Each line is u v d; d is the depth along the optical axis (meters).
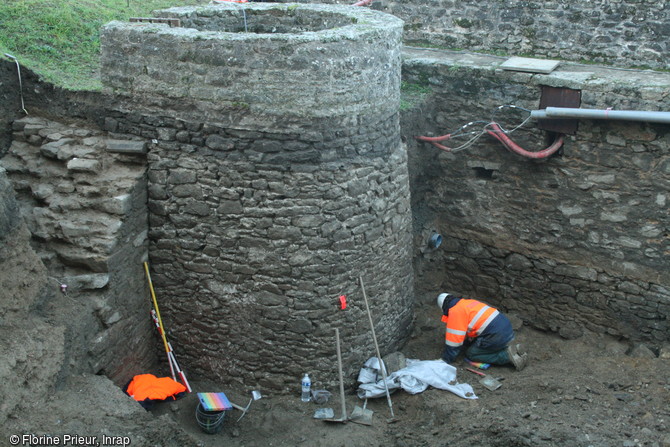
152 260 6.54
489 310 7.09
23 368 4.98
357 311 6.52
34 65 6.94
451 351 7.09
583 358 7.51
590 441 5.62
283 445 5.90
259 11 7.27
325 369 6.48
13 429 4.68
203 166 6.10
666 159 7.18
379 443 5.92
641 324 7.85
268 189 6.01
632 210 7.54
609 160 7.49
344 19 6.79
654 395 6.50
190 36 5.79
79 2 9.11
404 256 7.11
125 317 6.29
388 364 6.78
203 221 6.25
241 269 6.25
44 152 6.36
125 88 6.22
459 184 8.55
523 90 7.79
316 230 6.10
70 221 6.02
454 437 5.80
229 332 6.51
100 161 6.27
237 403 6.45
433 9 9.12
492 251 8.59
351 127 6.05
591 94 7.40
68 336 5.50
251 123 5.87
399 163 6.75
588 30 8.27
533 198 8.12
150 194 6.34
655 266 7.59
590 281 8.04
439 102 8.37
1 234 5.19
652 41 7.93
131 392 6.13
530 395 6.54
